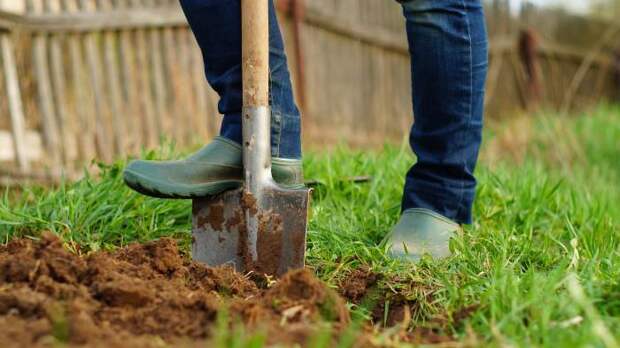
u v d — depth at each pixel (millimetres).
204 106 4641
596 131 6715
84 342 1336
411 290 1976
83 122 4078
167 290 1633
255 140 1976
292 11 5164
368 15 6148
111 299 1562
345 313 1618
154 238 2455
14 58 3840
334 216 2639
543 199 3055
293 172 2109
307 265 2182
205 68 2131
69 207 2443
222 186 2021
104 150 4148
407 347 1455
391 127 6547
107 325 1466
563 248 2443
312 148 4531
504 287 1757
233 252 2010
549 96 8859
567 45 9258
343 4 5793
